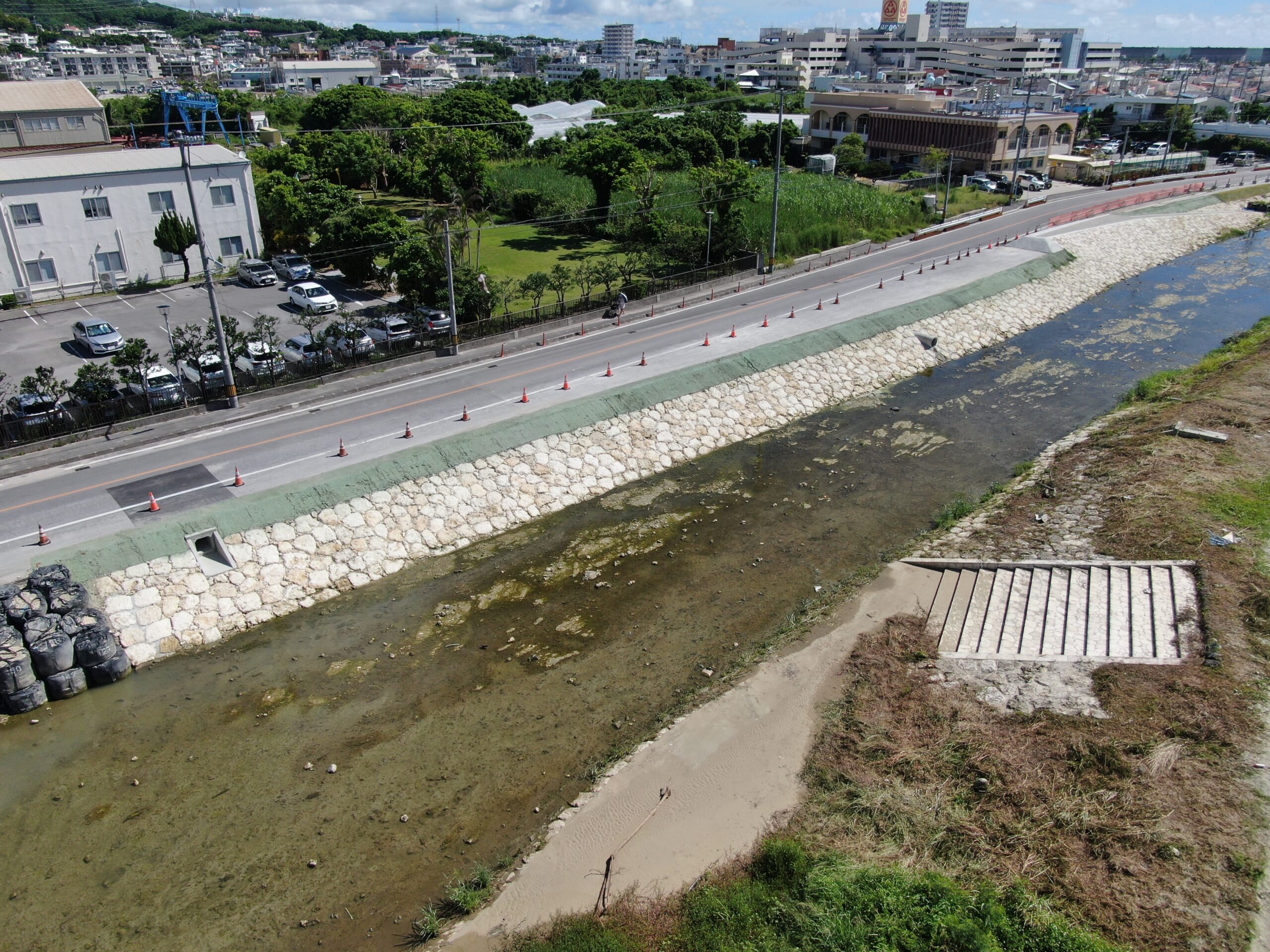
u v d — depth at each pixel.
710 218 57.09
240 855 18.39
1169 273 66.88
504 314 48.59
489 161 89.19
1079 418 40.56
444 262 46.59
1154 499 30.33
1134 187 95.06
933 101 106.94
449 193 72.38
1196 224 79.44
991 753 20.31
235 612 25.94
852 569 28.81
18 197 52.06
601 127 102.62
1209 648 22.92
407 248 49.12
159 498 28.92
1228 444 34.34
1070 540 29.12
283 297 55.31
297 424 35.22
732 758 20.72
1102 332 53.16
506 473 32.91
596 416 36.53
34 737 21.58
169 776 20.39
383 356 41.66
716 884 17.39
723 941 16.06
